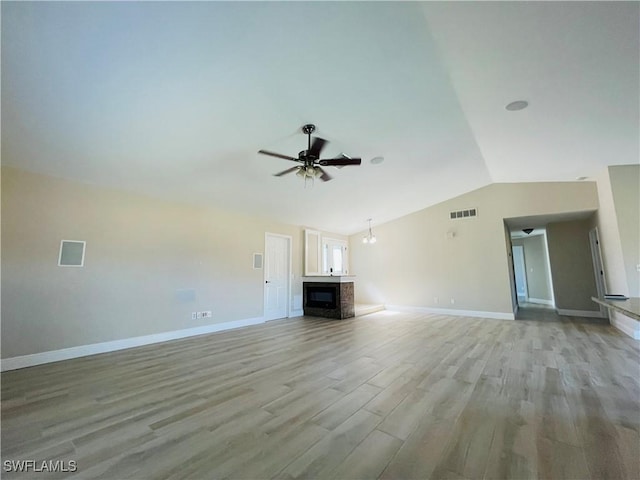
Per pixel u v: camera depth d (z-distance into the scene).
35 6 1.76
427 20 2.07
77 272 3.76
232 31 2.07
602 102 2.74
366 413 2.13
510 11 1.82
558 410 2.13
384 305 8.10
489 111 3.23
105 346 3.92
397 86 2.88
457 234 6.96
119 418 2.09
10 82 2.26
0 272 3.22
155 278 4.53
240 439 1.81
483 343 4.18
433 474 1.47
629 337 4.42
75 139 3.05
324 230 8.21
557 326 5.35
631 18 1.75
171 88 2.53
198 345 4.23
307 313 7.19
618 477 1.43
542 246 9.35
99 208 4.03
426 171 5.29
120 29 1.95
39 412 2.19
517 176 5.86
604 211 5.18
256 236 6.26
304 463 1.57
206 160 3.82
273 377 2.89
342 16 2.04
